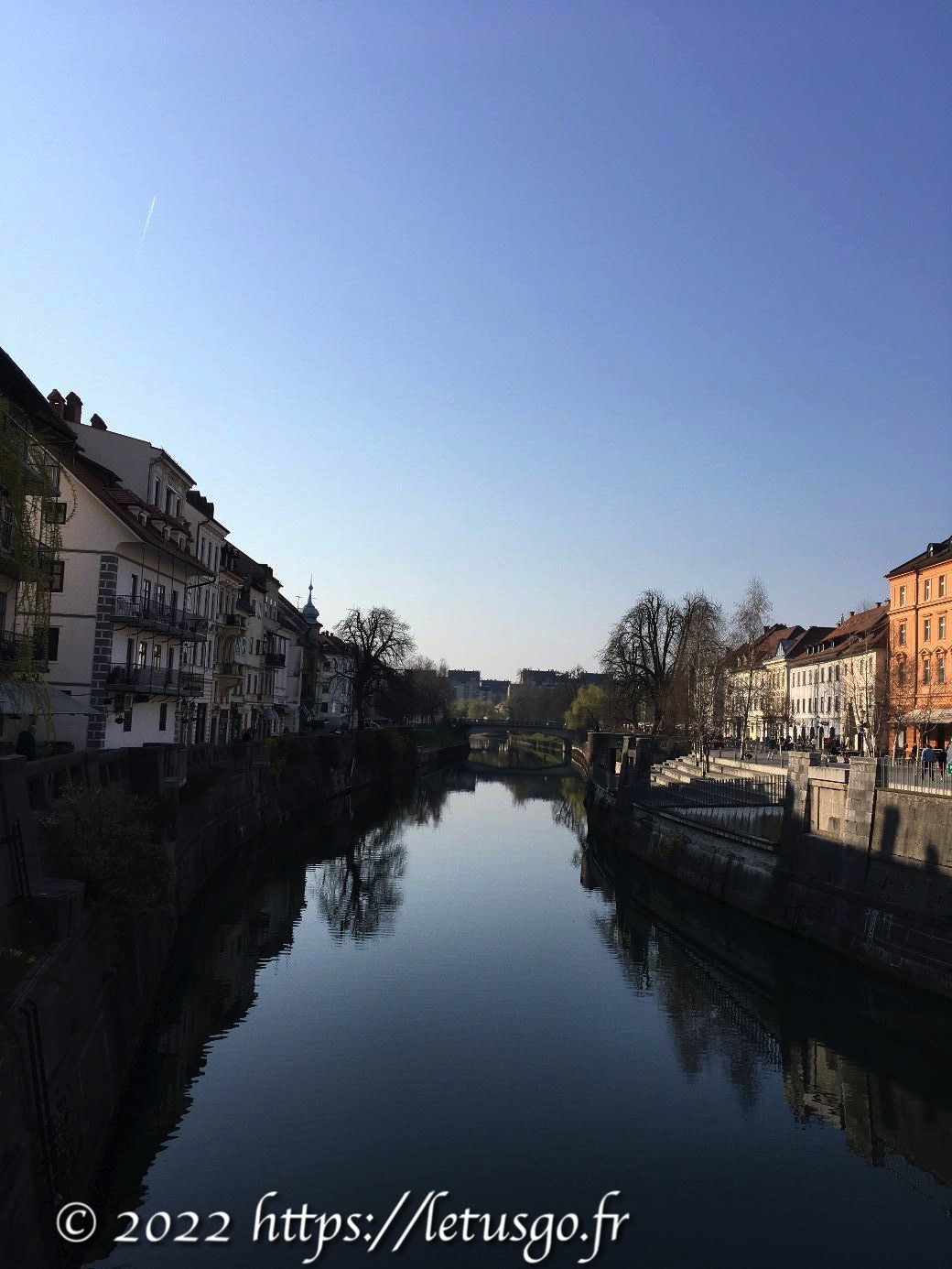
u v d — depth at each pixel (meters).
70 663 39.28
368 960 29.94
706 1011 26.53
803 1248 15.37
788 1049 23.86
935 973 26.05
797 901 34.81
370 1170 17.03
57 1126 13.71
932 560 63.09
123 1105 19.06
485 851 53.81
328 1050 22.38
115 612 39.81
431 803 79.62
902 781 30.58
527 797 89.00
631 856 54.53
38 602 21.73
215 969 28.30
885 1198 17.02
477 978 28.64
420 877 44.69
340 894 39.91
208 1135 18.05
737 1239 15.59
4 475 18.89
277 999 25.84
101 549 39.62
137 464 46.00
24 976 13.87
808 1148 18.78
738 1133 19.34
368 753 89.00
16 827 16.44
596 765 83.38
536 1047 23.25
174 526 47.59
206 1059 21.56
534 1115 19.56
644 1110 20.19
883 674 65.31
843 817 32.91
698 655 71.56
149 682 43.34
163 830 29.78
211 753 46.53
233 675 62.25
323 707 115.38
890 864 29.50
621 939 34.25
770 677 84.94
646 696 83.62
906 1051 23.97
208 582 54.16
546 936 34.31
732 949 33.50
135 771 30.50
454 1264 14.58
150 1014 23.83
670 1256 14.98
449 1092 20.44
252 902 37.38
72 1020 15.66
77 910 16.53
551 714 182.75
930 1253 15.35
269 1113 19.02
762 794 40.03
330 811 67.31
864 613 88.25
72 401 46.31
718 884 41.94
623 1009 26.42
